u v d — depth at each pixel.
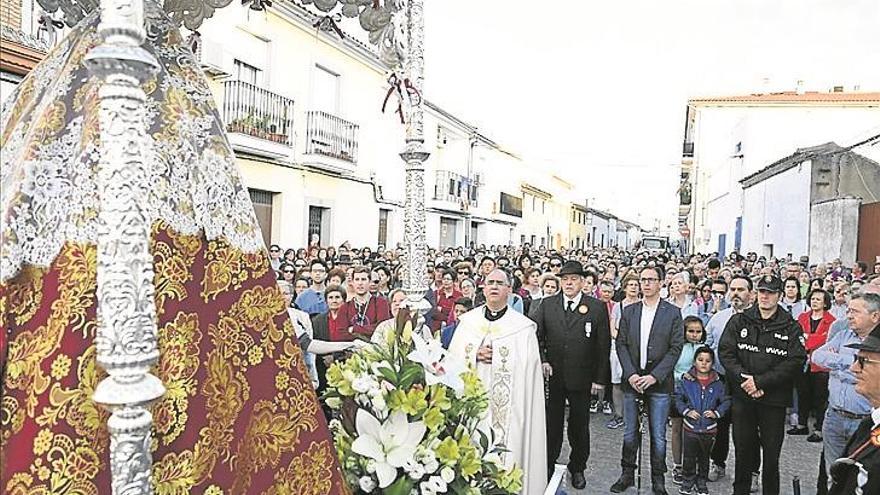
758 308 5.56
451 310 8.15
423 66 3.22
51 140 1.75
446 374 2.45
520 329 5.06
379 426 2.30
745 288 7.22
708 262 13.60
